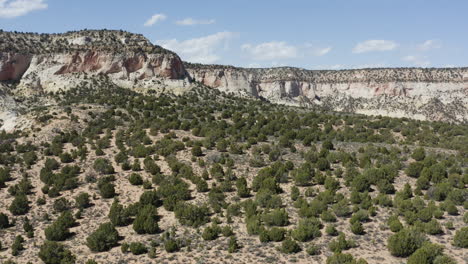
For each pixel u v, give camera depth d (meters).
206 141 69.44
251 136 76.00
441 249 32.84
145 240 39.38
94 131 77.12
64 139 73.12
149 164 58.03
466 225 39.00
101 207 48.22
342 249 34.78
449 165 57.72
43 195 51.94
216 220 41.78
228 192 50.16
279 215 40.44
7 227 44.06
